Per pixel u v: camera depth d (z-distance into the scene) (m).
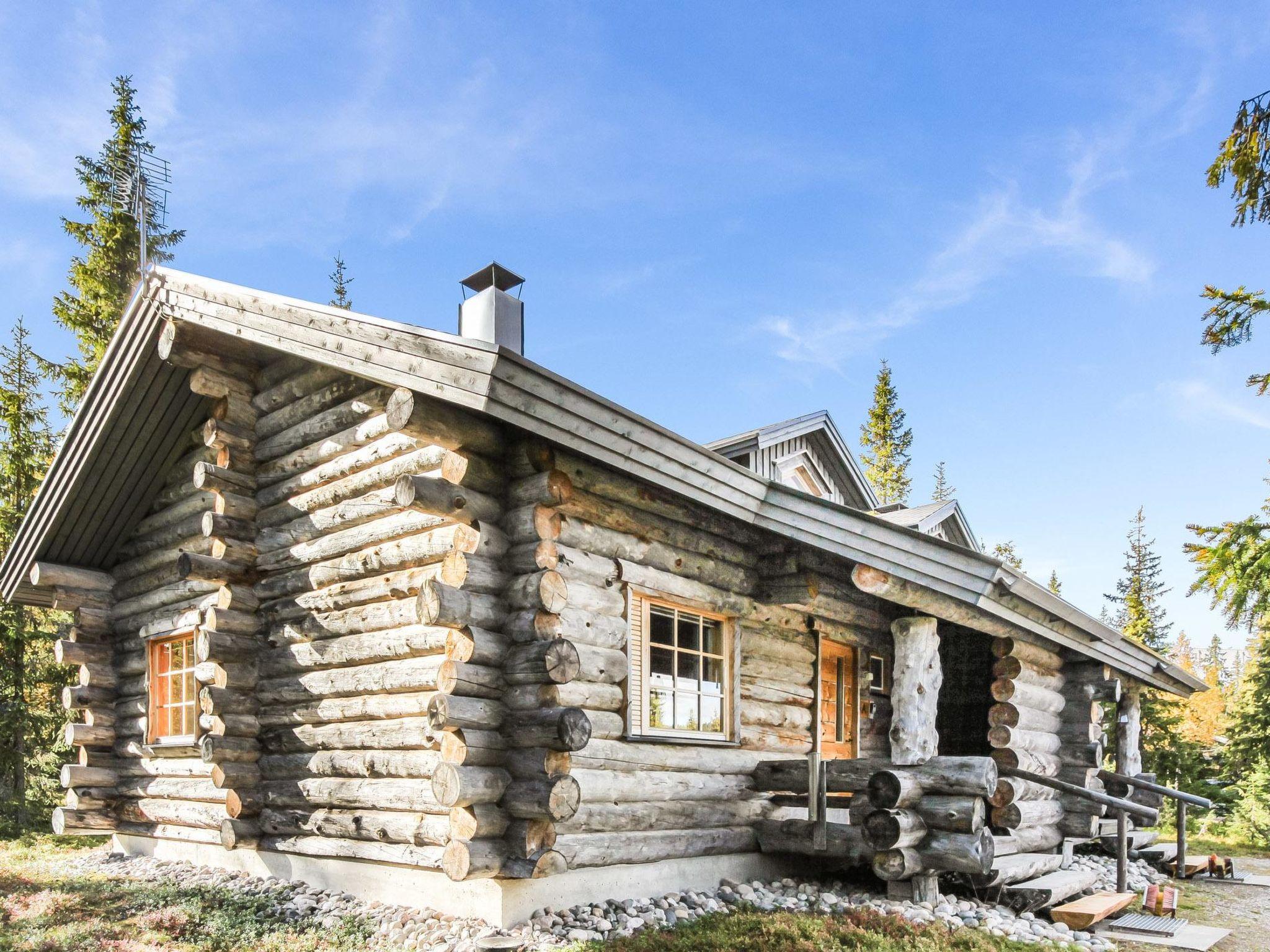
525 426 5.52
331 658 7.22
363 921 6.07
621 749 6.77
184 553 7.78
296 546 7.85
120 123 17.52
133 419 9.23
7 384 16.91
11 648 14.49
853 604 9.36
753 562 8.56
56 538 10.20
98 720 10.07
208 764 7.73
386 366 6.00
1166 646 30.23
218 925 6.11
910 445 32.28
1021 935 6.46
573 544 6.68
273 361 8.55
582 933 5.66
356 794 6.74
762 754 8.42
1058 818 9.38
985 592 7.70
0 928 6.37
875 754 10.22
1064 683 10.57
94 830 9.70
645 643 7.24
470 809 5.66
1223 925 7.73
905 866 6.84
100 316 17.11
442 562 6.52
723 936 5.61
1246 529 7.92
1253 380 7.92
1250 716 18.98
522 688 5.95
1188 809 19.02
